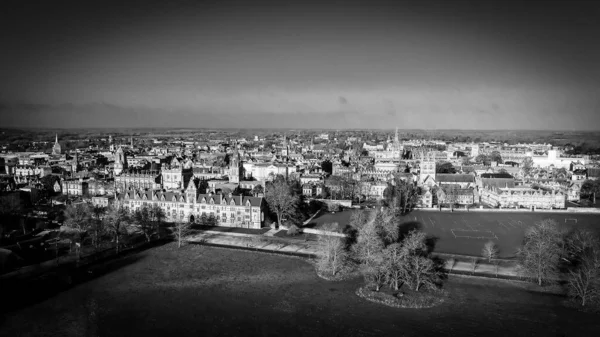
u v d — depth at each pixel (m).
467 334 192.25
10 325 197.88
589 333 192.38
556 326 198.38
